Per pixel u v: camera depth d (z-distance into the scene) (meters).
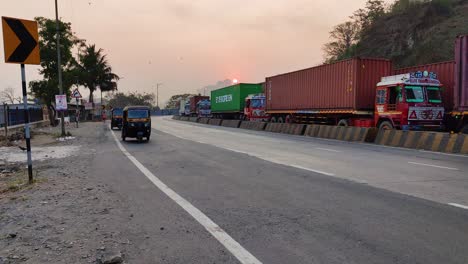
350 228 5.07
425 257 4.07
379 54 52.12
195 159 12.61
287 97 29.38
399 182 8.29
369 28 59.66
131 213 5.96
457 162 11.58
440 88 18.38
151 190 7.71
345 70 22.34
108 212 6.04
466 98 15.42
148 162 12.06
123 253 4.27
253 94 40.12
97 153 15.04
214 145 17.72
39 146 18.41
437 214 5.70
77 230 5.11
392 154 13.78
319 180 8.56
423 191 7.34
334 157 12.87
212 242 4.62
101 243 4.59
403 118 17.70
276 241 4.62
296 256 4.15
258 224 5.31
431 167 10.54
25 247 4.46
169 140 21.09
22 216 5.82
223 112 47.94
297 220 5.47
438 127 18.09
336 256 4.13
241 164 11.27
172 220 5.56
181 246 4.49
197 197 7.02
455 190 7.43
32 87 38.31
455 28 43.34
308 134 24.56
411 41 48.31
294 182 8.35
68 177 9.46
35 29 8.52
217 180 8.71
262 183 8.27
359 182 8.30
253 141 20.09
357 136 19.73
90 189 7.87
